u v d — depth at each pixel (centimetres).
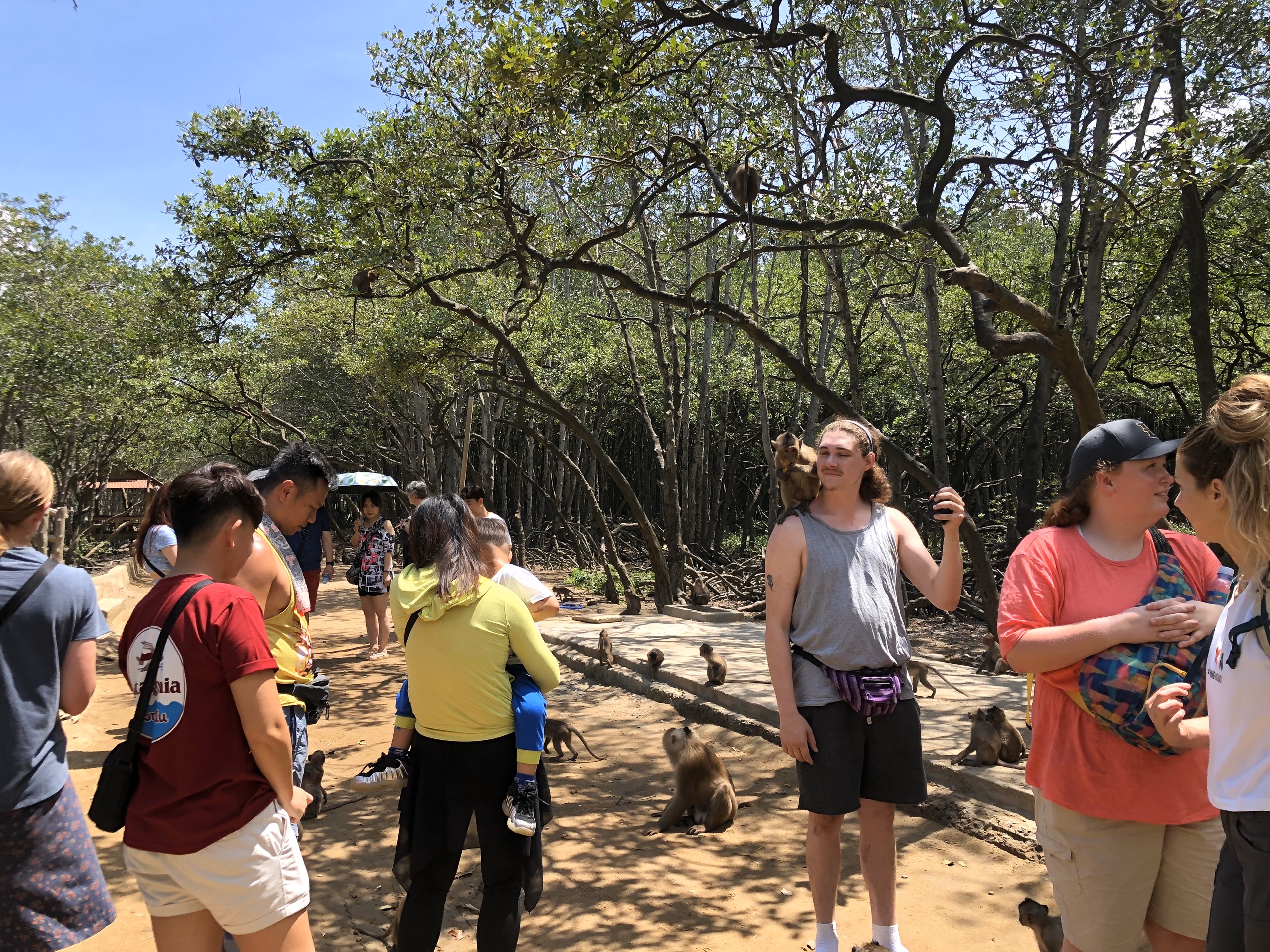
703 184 1262
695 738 516
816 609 325
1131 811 245
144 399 1997
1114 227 973
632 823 520
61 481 2191
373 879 449
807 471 339
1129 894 250
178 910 256
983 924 385
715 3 749
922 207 748
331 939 389
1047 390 1251
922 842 469
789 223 746
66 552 2112
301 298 2238
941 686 760
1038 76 785
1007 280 1383
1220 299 1233
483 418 2145
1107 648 239
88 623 296
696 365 2145
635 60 783
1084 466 261
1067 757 254
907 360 1711
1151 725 234
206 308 1125
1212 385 873
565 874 450
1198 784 244
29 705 277
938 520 317
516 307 1372
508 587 396
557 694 851
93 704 783
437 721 315
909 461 846
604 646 890
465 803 315
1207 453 204
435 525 326
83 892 286
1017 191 793
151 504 413
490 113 919
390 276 1095
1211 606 238
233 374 2170
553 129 846
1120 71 845
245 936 257
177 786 249
